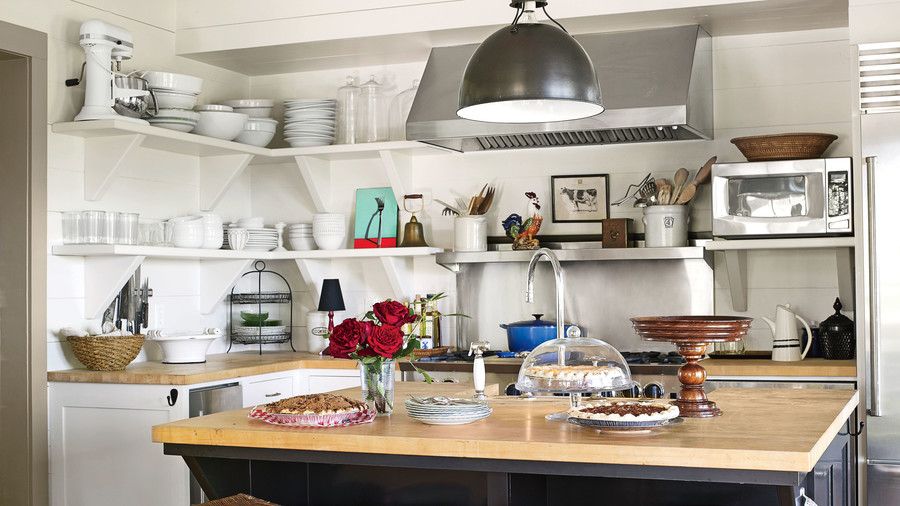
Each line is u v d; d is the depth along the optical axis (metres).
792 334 4.72
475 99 2.87
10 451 4.57
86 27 4.61
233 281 5.65
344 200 5.89
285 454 2.86
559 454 2.56
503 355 5.13
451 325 5.59
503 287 5.50
